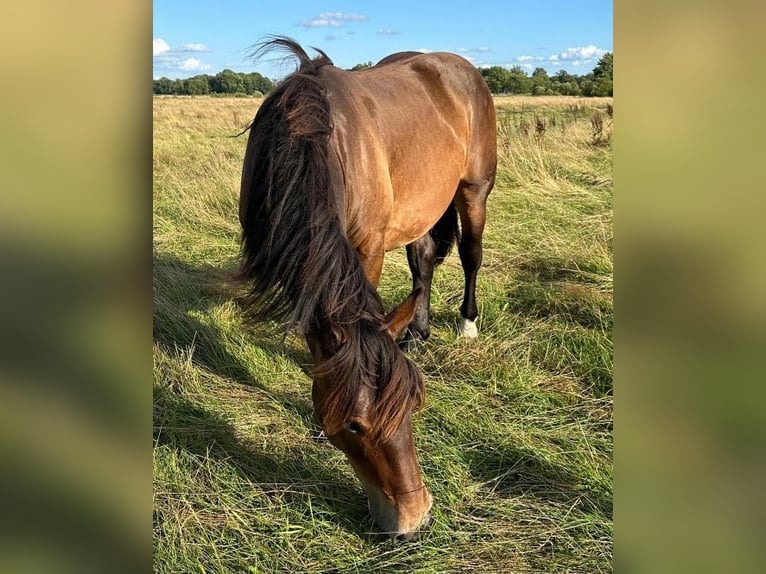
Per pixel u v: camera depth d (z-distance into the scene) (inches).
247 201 78.1
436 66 121.1
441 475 87.5
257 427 99.0
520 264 169.6
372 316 62.5
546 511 81.8
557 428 101.0
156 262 163.5
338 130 82.2
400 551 73.5
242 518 79.3
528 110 562.3
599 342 122.5
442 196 113.7
